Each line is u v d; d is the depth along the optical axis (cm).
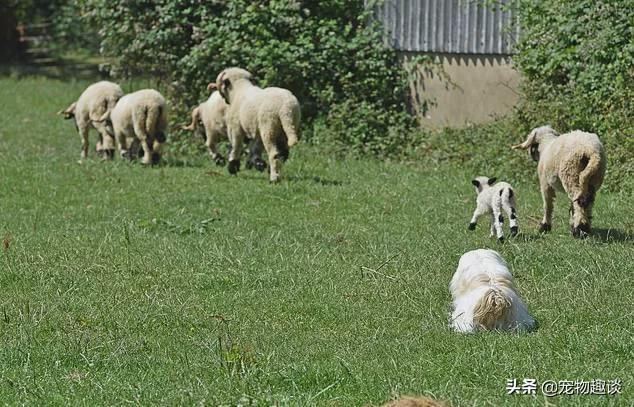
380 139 2025
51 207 1596
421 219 1486
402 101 2155
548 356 880
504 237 1339
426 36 2128
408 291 1122
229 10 2180
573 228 1345
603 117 1723
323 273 1205
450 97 2119
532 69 1852
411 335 974
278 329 1014
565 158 1327
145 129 1925
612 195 1611
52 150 2244
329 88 2109
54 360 922
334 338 977
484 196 1357
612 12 1750
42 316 1057
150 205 1596
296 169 1880
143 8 2270
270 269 1226
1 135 2486
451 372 845
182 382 844
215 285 1176
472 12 2091
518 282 1148
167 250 1312
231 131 1814
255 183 1750
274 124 1725
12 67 3881
